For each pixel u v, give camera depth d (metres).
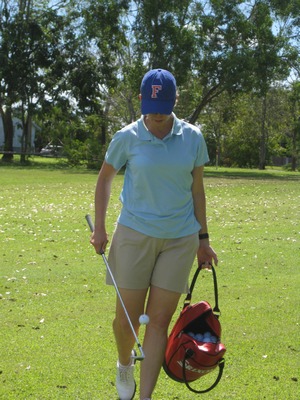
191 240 4.16
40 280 7.79
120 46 44.16
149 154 4.08
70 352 5.19
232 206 16.88
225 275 8.27
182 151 4.12
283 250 10.17
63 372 4.76
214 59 41.28
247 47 41.75
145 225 4.11
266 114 58.81
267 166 71.12
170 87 4.03
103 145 43.50
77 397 4.33
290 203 18.09
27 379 4.61
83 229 12.20
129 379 4.29
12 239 10.85
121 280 4.19
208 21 40.75
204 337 3.99
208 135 64.12
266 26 41.50
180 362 3.90
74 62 45.62
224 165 64.88
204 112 58.19
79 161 41.50
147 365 4.04
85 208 15.77
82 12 42.75
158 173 4.09
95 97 46.94
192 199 4.30
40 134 49.41
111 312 6.38
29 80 45.19
